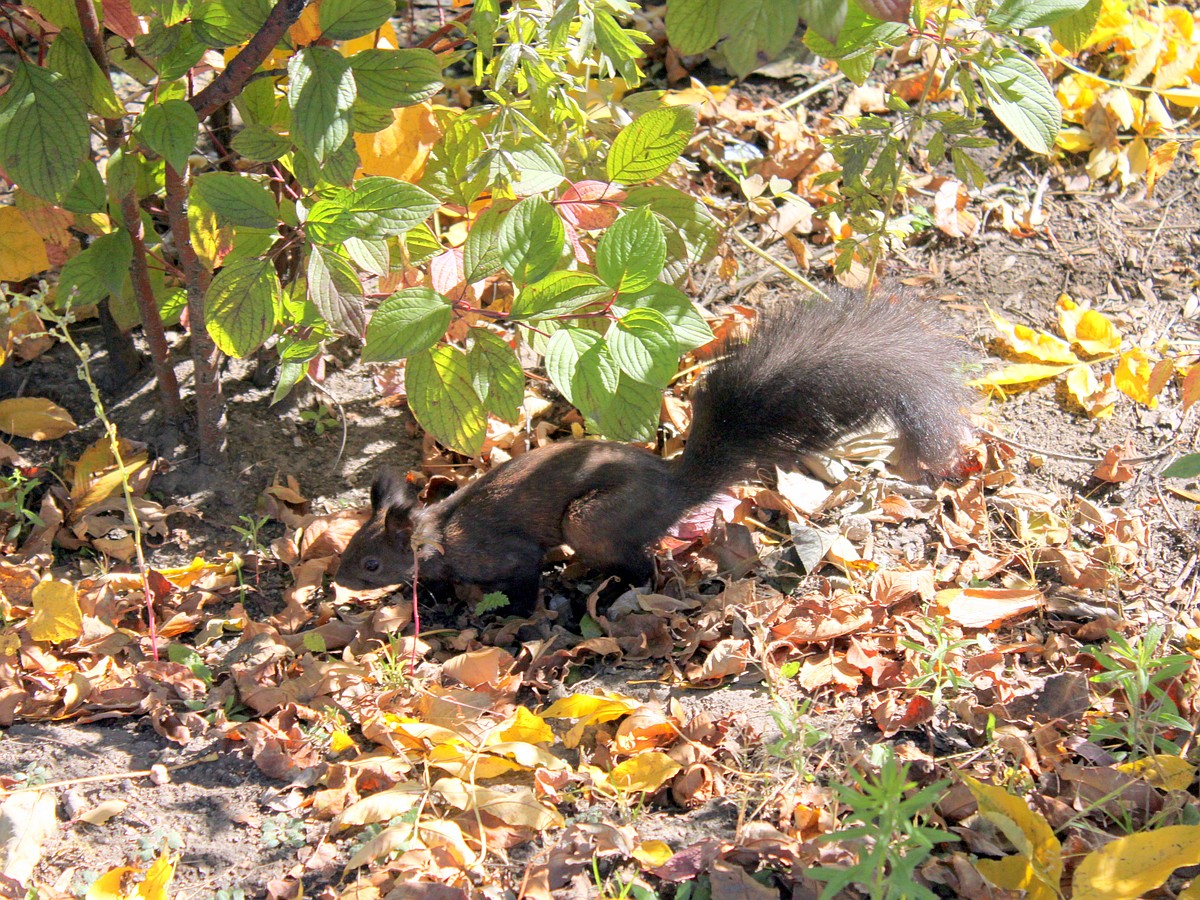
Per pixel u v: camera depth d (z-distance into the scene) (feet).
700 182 6.25
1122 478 5.71
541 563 5.66
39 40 5.34
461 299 5.16
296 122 4.99
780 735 5.10
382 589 5.67
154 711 5.20
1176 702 5.16
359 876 4.89
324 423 5.88
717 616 5.41
